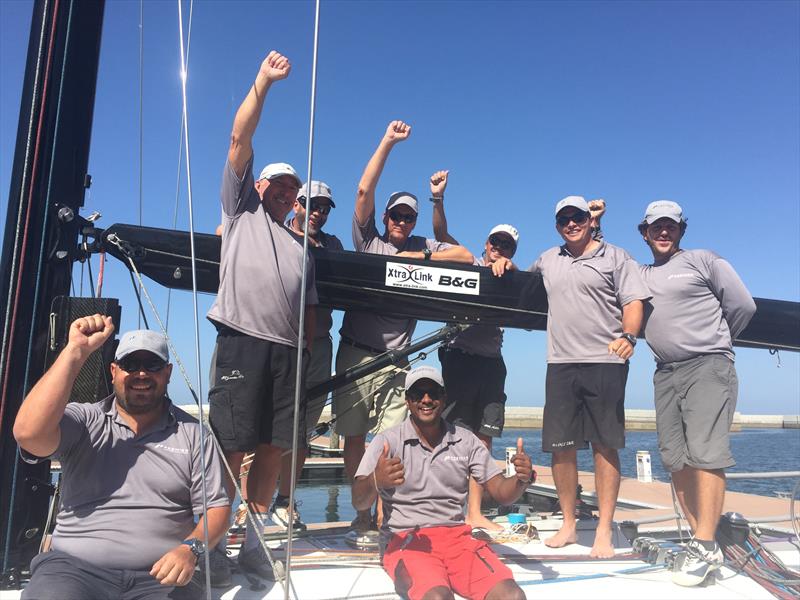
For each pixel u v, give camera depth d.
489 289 3.72
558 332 3.33
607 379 3.18
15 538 2.37
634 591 2.53
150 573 2.04
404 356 3.73
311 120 1.71
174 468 2.18
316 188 3.74
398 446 2.60
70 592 1.89
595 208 3.93
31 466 2.43
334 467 7.97
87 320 2.04
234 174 2.77
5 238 2.54
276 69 2.57
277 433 2.69
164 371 2.24
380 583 2.51
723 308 3.03
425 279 3.64
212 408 2.67
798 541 3.17
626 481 6.43
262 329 2.70
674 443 2.98
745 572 2.78
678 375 2.96
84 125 2.76
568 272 3.34
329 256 3.52
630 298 3.11
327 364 4.16
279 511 3.70
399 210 4.00
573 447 3.28
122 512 2.11
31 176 2.58
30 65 2.70
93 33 2.83
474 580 2.30
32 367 2.48
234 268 2.74
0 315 2.47
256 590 2.41
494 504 4.49
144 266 3.05
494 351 4.18
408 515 2.53
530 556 3.05
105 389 2.52
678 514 3.27
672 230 3.16
